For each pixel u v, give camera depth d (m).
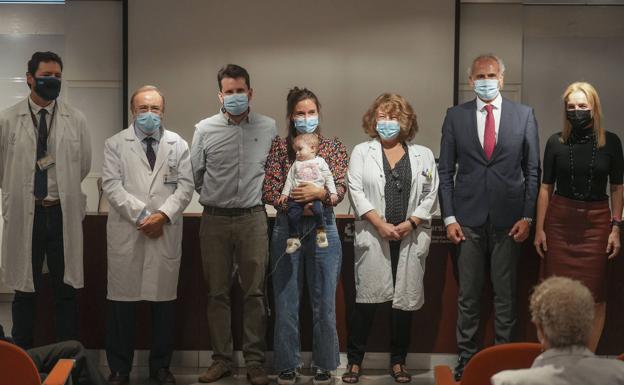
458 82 6.75
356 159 4.80
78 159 4.77
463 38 6.84
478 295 4.75
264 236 4.74
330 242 4.60
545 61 6.93
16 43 7.08
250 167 4.72
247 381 4.79
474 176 4.71
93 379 3.61
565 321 2.23
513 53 6.87
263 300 4.77
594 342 4.71
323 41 6.73
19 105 4.77
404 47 6.72
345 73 6.74
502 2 6.84
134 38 6.77
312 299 4.68
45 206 4.68
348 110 6.76
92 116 6.93
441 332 5.04
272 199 4.59
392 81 6.74
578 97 4.50
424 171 4.75
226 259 4.76
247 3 6.73
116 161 4.73
